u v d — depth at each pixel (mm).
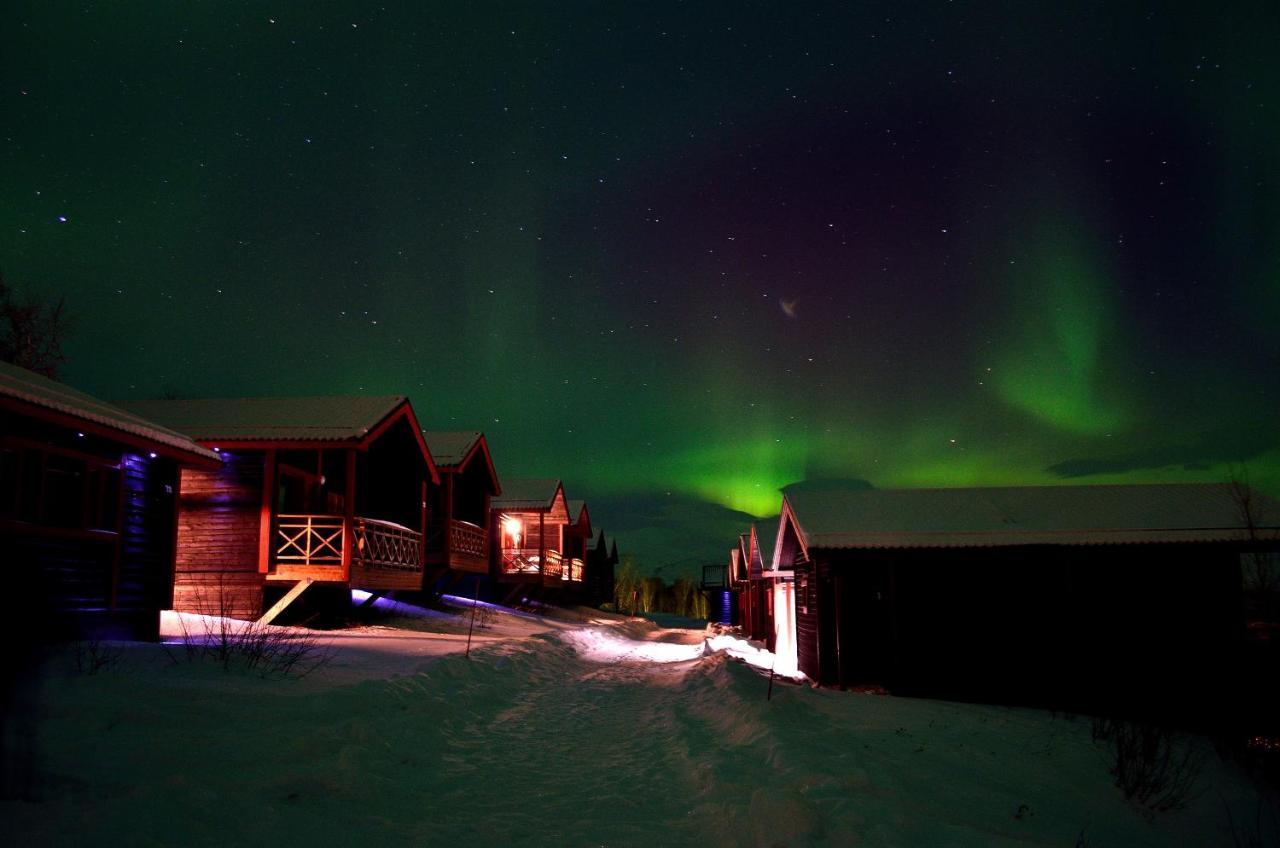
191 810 4461
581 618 33875
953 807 6594
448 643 14625
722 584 48812
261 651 9555
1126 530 15750
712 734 8867
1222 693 14320
